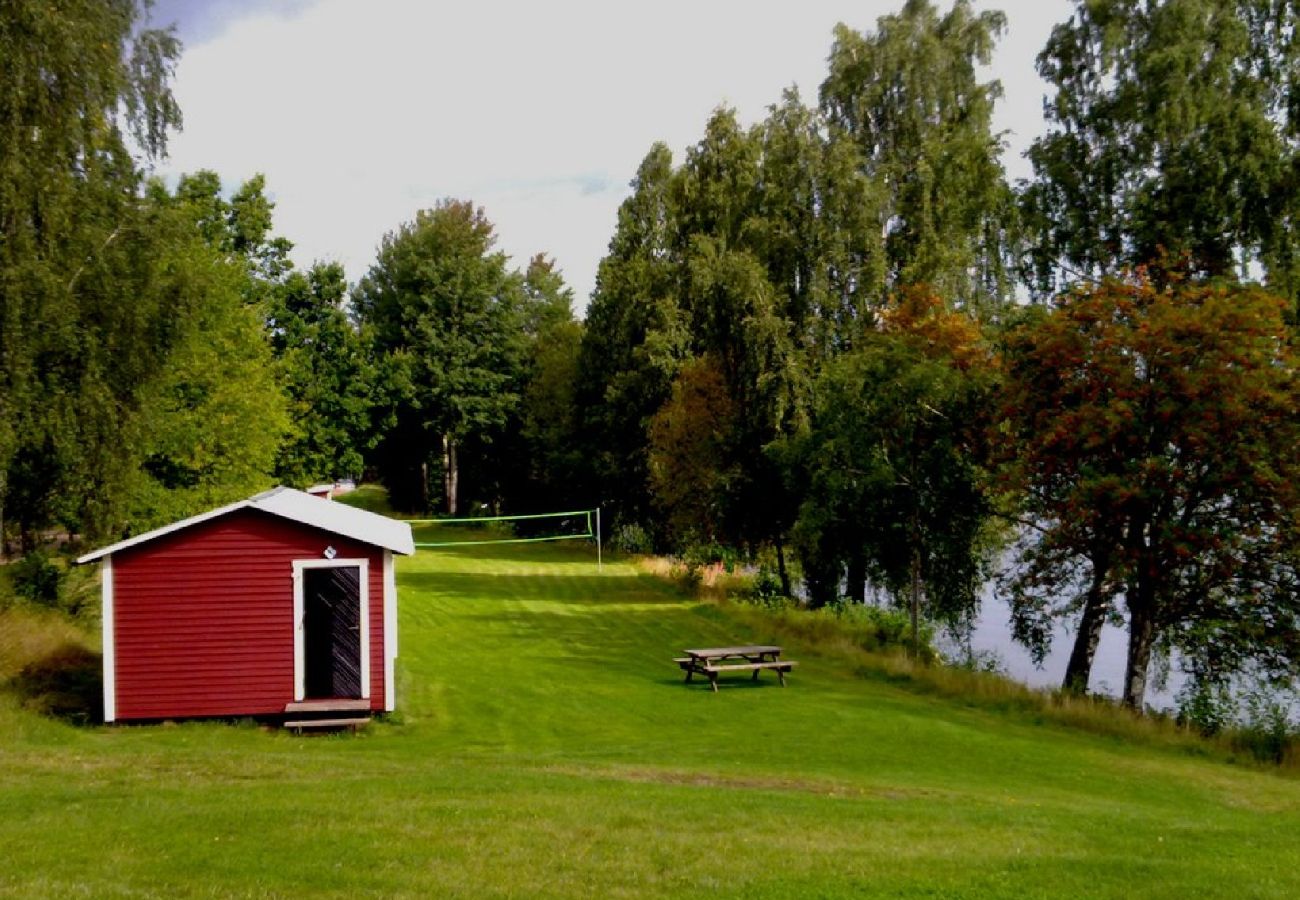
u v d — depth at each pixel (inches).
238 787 472.4
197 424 1357.0
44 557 981.2
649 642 1138.0
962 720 785.6
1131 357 888.3
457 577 1680.6
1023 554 1023.6
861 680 949.2
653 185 2070.6
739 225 1609.3
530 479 2746.1
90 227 896.9
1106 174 1328.7
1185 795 585.3
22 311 834.2
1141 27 1353.3
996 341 1082.7
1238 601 897.5
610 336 2057.1
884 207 1389.0
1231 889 339.6
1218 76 1259.8
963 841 408.8
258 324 1552.7
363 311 2987.2
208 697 706.2
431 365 2600.9
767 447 1272.1
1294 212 1165.1
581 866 354.9
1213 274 1159.0
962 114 1470.2
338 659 735.1
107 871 332.5
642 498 2053.4
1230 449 840.3
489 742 672.4
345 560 732.0
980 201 1422.2
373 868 345.4
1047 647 1040.2
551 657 1033.5
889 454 1146.0
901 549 1183.6
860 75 1472.7
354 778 502.3
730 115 1801.2
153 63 957.8
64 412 890.1
